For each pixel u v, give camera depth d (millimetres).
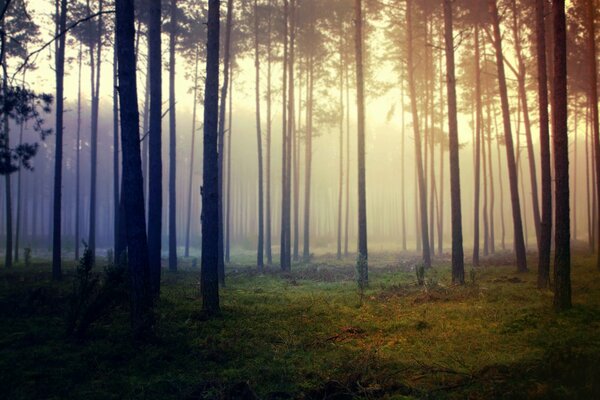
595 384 5699
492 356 7703
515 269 20938
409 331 9836
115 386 6605
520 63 26891
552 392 5625
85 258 9430
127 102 9352
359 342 9156
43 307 11836
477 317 10844
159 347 8500
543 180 15156
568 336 8508
